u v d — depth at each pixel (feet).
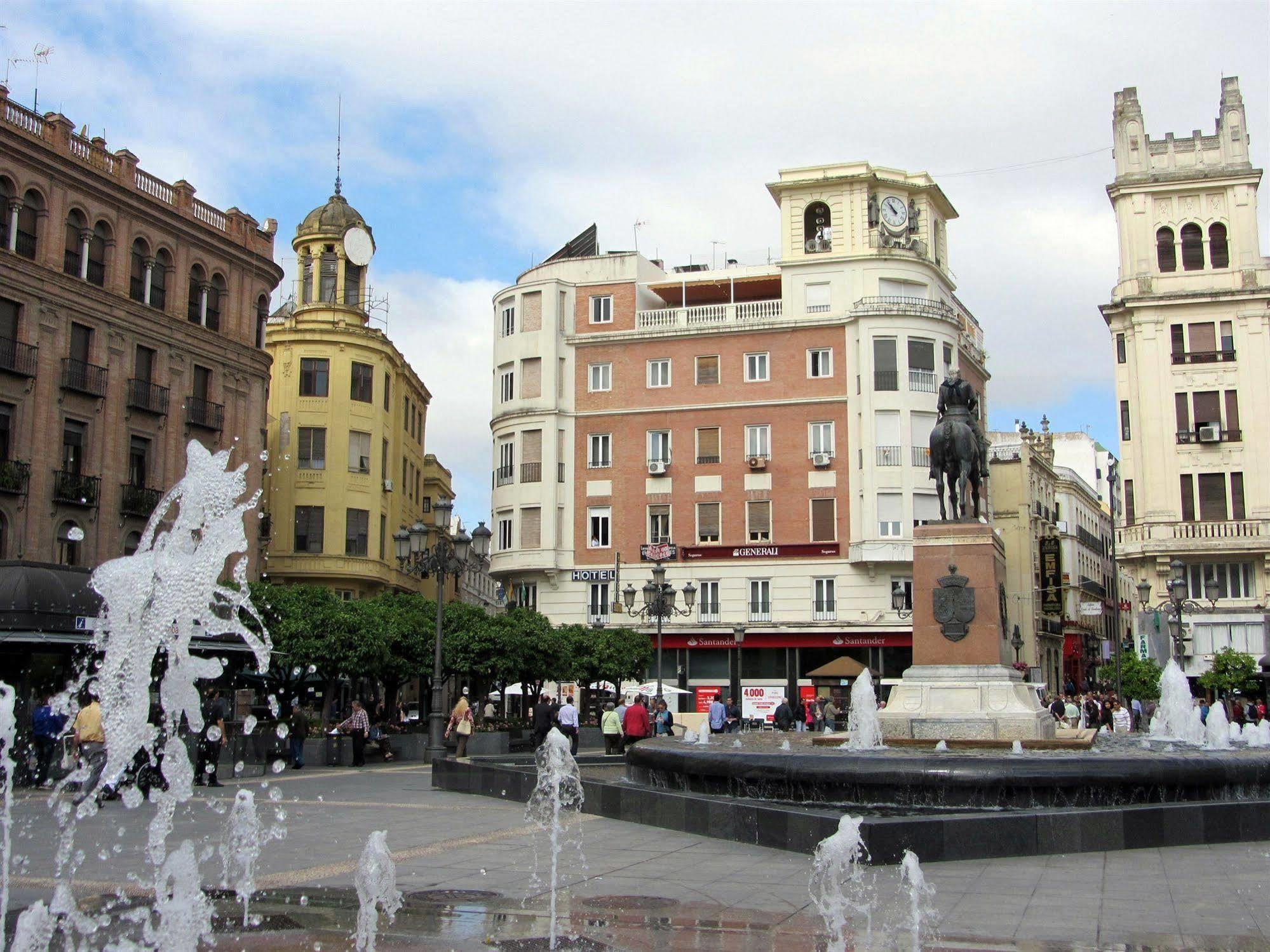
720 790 53.01
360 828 53.57
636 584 180.14
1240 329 170.19
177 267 140.26
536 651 135.23
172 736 38.81
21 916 28.48
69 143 126.52
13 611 86.74
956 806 46.55
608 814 57.98
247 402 150.10
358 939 28.96
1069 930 30.09
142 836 49.47
